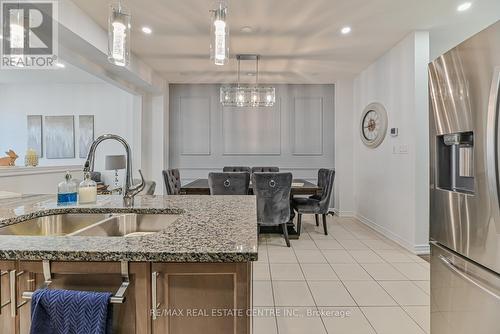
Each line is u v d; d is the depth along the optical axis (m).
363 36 3.51
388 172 4.04
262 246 3.66
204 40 3.63
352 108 5.47
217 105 5.97
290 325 1.96
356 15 2.99
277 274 2.79
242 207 1.61
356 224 4.85
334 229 4.52
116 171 5.49
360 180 5.12
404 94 3.59
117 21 1.83
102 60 3.56
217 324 0.91
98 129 6.11
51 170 4.02
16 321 0.89
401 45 3.65
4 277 0.89
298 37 3.54
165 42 3.70
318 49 3.94
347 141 5.49
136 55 4.20
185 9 2.87
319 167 5.96
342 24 3.18
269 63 4.55
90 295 0.83
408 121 3.51
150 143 5.59
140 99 5.33
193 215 1.38
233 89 4.48
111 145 6.11
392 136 3.90
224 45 1.89
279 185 3.61
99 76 3.98
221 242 0.95
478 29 3.31
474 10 2.89
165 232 1.07
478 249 1.26
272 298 2.33
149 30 3.35
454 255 1.42
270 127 5.98
